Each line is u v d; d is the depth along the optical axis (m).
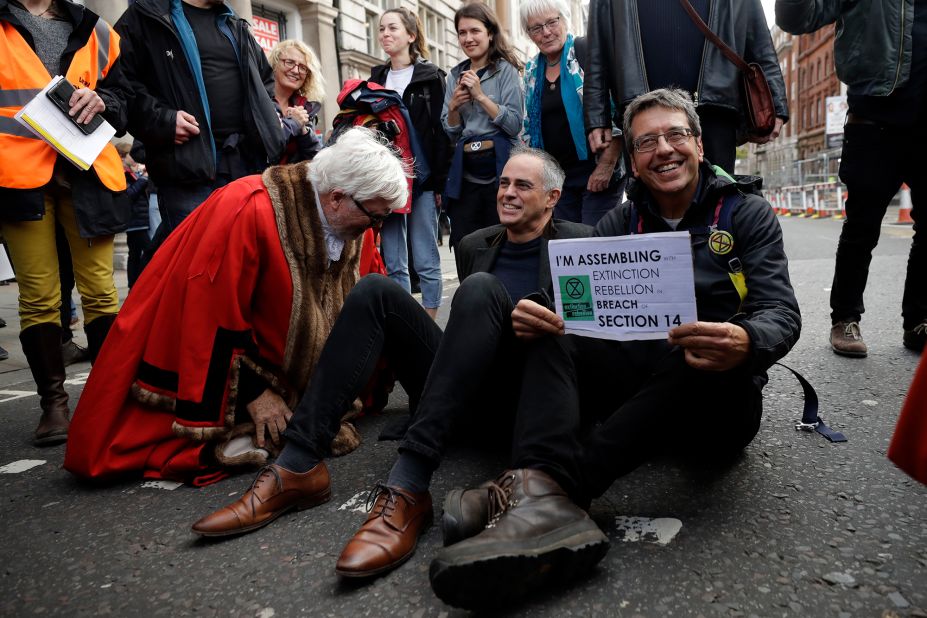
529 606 1.36
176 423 2.11
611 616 1.31
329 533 1.74
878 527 1.60
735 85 2.90
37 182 2.51
